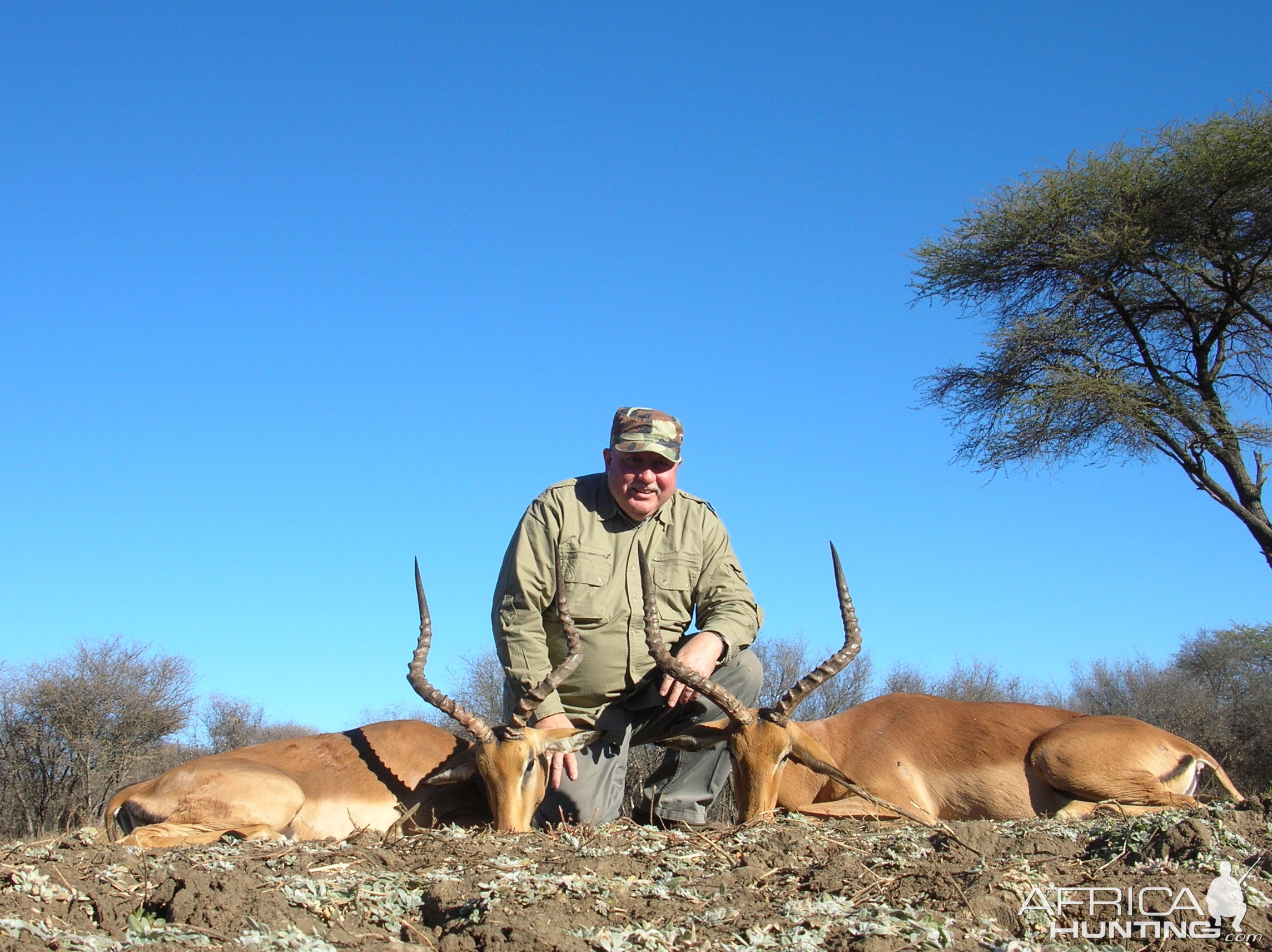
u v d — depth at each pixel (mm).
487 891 4453
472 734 6926
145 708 17328
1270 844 5105
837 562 7281
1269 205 17266
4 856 5047
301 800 7645
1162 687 21156
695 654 7090
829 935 4000
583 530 7262
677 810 7387
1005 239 18391
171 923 4129
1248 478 17469
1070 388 17203
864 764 8383
